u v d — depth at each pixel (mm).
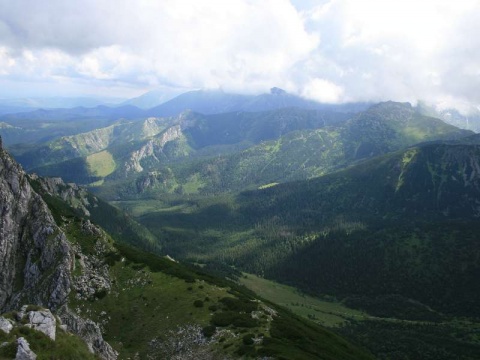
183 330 124938
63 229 179750
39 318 73250
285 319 143000
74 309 139875
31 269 160000
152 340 125188
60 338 71625
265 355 100438
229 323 123812
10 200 171875
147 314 138125
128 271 163500
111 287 153750
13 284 159625
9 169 177875
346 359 125562
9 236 166875
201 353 111250
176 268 170500
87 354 72625
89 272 158000
